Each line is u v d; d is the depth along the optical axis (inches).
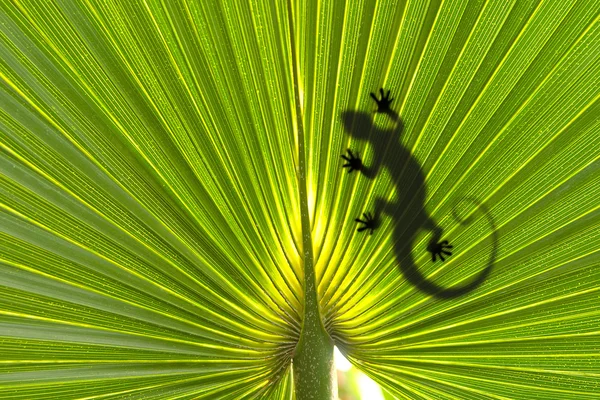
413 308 25.5
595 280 25.1
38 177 24.5
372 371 26.1
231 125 24.5
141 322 25.3
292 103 24.3
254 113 24.4
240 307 25.2
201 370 25.6
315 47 23.9
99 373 25.5
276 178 24.8
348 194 25.0
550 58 23.8
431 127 24.6
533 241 25.2
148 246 25.1
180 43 23.7
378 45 23.9
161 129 24.4
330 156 24.8
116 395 25.8
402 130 24.6
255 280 25.1
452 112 24.5
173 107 24.2
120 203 24.8
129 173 24.7
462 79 24.2
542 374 25.8
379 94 24.4
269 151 24.7
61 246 24.9
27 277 24.9
